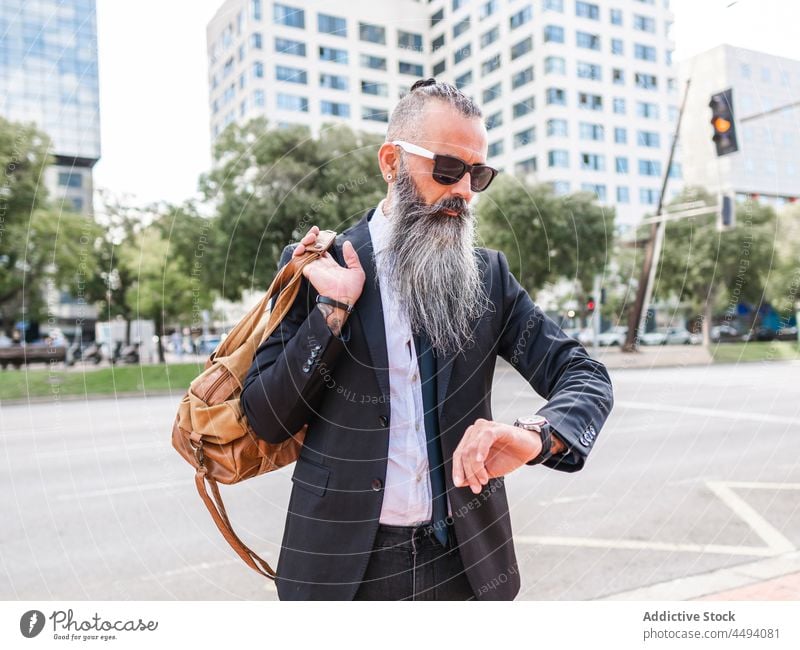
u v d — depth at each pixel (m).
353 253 1.18
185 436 1.26
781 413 9.04
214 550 3.78
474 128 1.22
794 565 3.25
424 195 1.23
